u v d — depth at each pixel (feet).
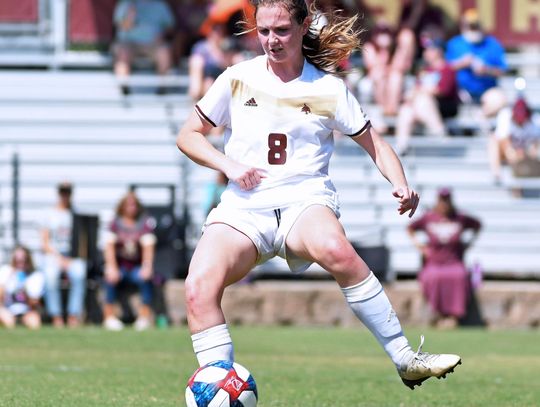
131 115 195.11
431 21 199.00
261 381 86.02
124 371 93.09
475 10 192.85
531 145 185.98
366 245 168.45
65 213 157.58
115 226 157.28
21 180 184.44
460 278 160.56
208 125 56.85
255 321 162.20
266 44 55.16
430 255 161.99
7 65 204.85
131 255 157.28
